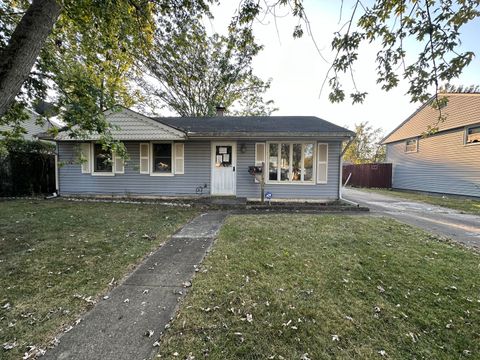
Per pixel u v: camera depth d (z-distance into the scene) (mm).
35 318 2139
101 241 4195
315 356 1741
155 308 2295
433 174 13062
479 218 6625
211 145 9047
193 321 2098
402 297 2525
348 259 3475
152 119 8633
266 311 2246
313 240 4309
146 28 5379
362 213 7051
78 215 6137
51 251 3705
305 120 10078
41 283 2756
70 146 9414
